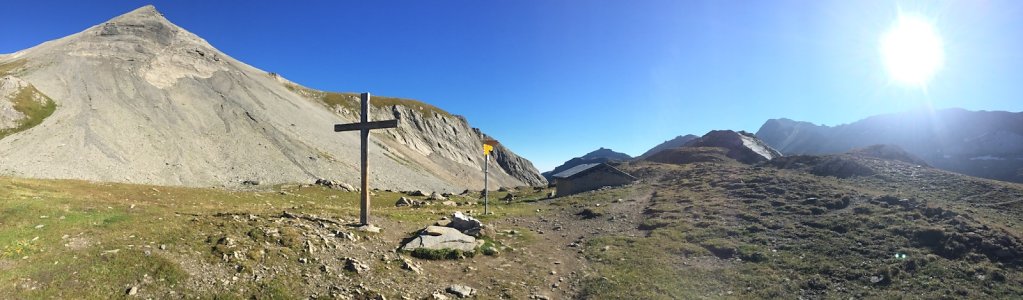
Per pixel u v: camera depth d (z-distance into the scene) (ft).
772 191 107.65
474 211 117.29
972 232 58.44
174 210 72.13
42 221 51.47
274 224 60.80
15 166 186.91
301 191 154.51
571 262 60.95
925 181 105.19
